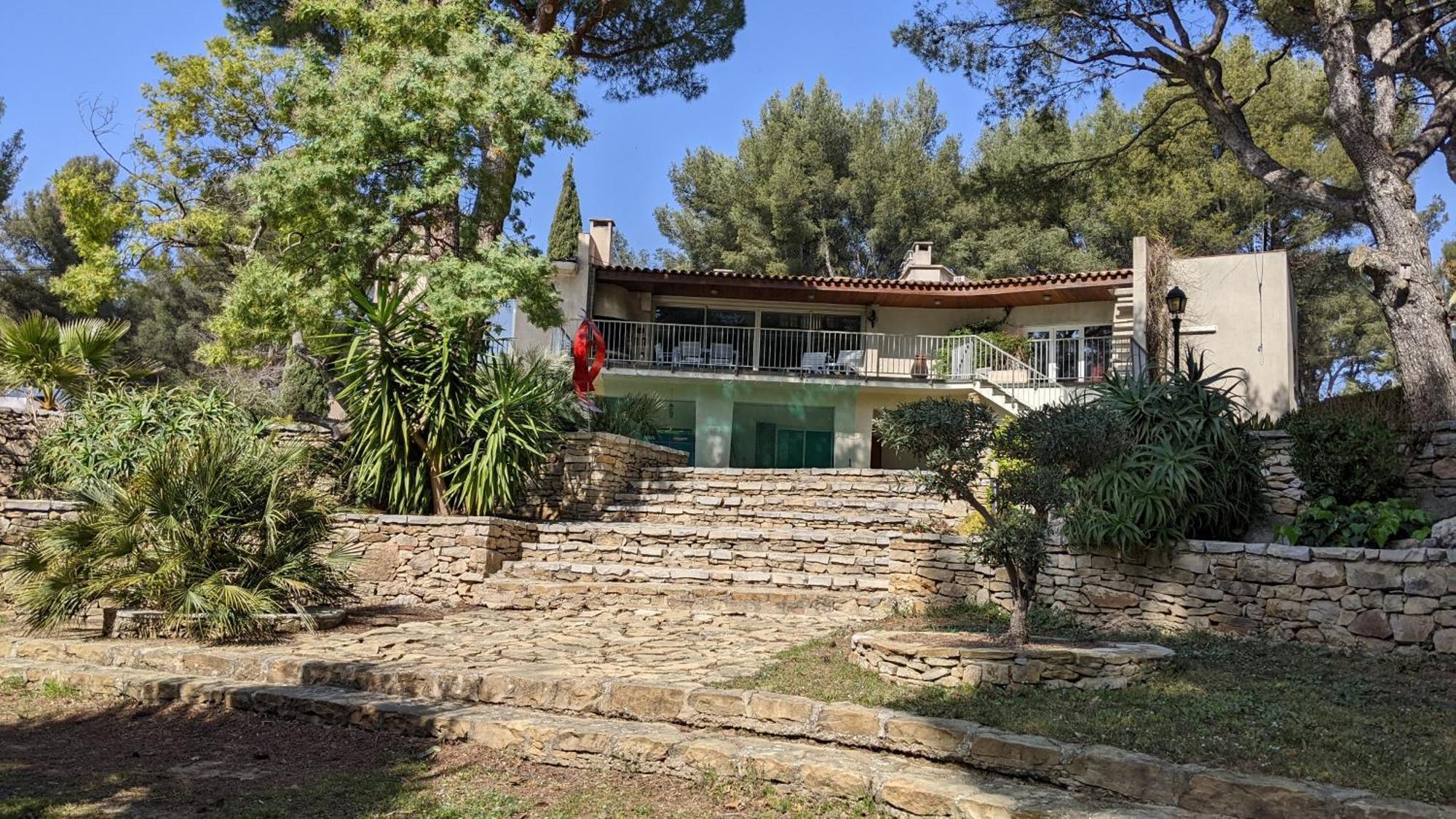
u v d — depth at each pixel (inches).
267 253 707.4
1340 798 178.5
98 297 737.0
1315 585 325.4
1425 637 300.5
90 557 358.3
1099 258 1247.5
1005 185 762.2
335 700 274.8
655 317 993.5
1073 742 216.2
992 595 403.2
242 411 559.5
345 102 559.2
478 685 279.4
